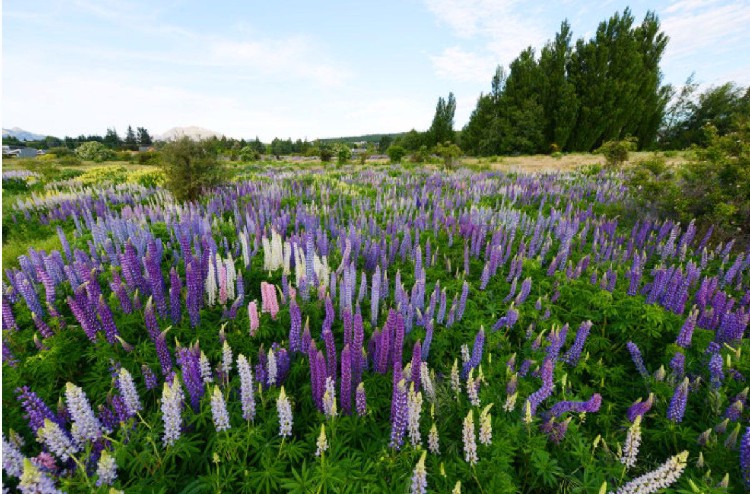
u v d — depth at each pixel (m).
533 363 4.73
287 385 4.59
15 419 3.98
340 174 25.69
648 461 3.95
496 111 58.84
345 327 4.46
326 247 7.65
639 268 7.46
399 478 3.37
